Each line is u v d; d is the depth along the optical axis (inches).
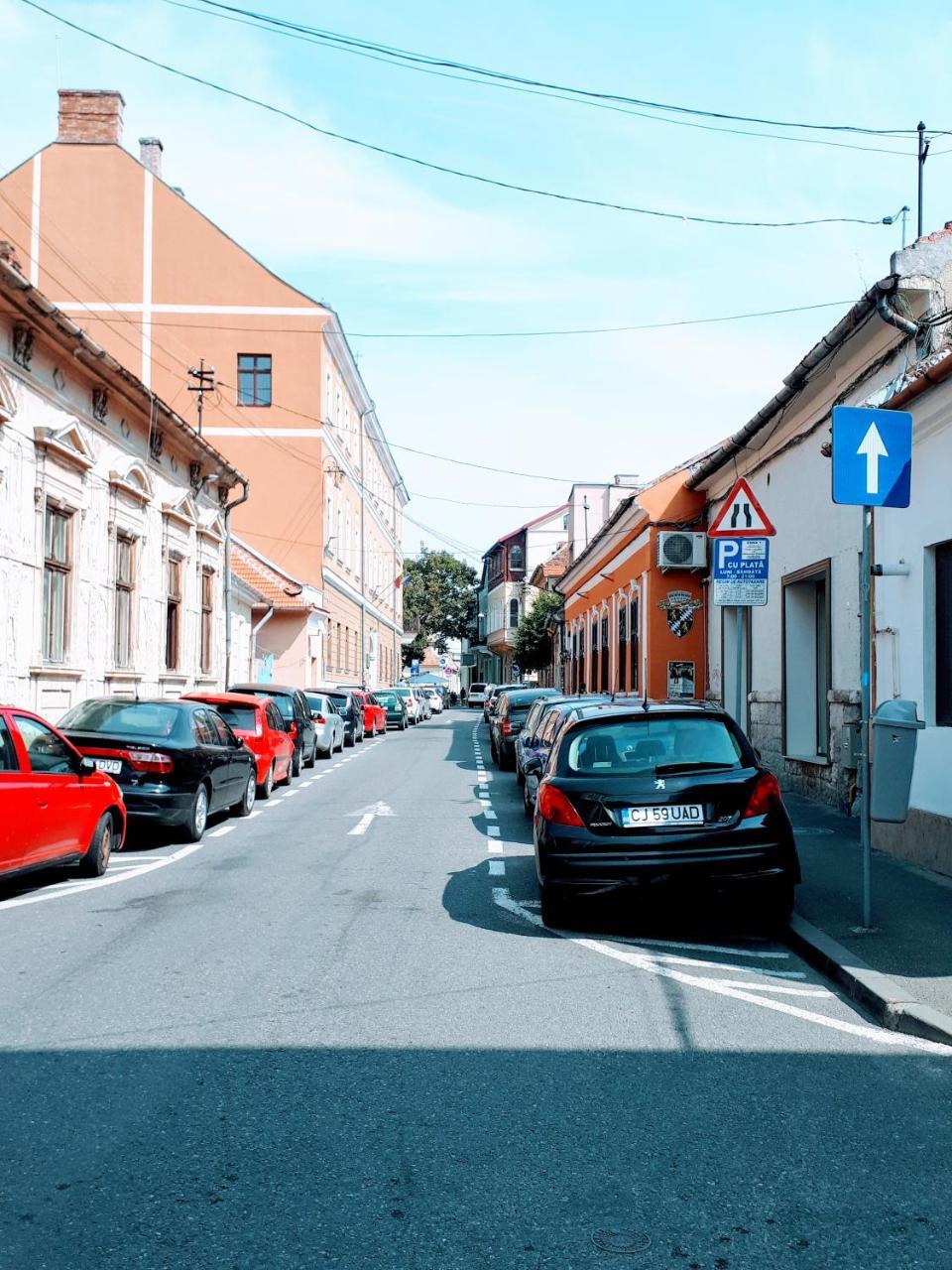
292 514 1568.7
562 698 629.6
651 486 882.8
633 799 298.2
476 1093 187.6
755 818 298.2
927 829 390.3
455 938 304.2
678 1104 183.6
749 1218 143.6
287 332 1569.9
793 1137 170.4
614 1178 155.3
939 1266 132.1
